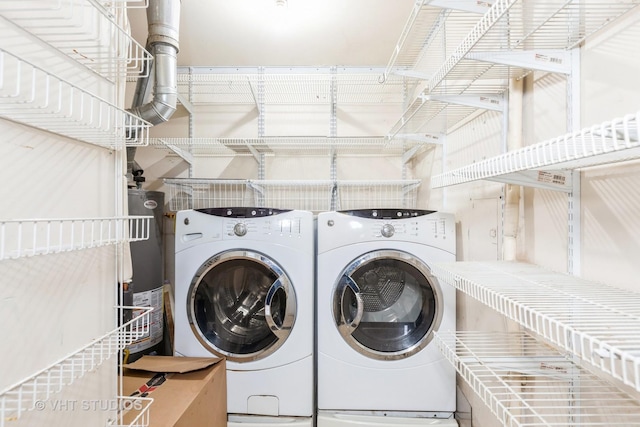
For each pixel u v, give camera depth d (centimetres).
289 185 262
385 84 259
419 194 250
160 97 152
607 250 81
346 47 232
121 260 101
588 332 51
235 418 165
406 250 165
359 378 163
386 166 264
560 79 98
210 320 175
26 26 70
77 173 86
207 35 220
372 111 265
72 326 83
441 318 161
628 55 75
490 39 92
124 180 106
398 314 171
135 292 175
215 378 147
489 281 87
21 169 70
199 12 198
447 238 164
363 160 264
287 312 166
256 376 166
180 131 264
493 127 138
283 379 166
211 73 261
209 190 262
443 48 187
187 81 254
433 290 162
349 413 164
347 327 164
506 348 116
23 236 70
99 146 94
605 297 69
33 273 72
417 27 201
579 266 91
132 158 199
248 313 176
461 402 162
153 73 155
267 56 245
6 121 67
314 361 175
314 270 179
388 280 172
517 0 62
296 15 200
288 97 265
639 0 72
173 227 246
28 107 61
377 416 162
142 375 142
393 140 210
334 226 168
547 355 95
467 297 161
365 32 215
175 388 132
